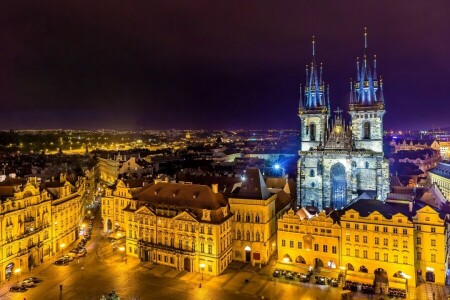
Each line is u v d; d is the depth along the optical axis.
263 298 100.75
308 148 166.12
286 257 123.38
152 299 100.19
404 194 137.12
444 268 107.12
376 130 151.50
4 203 113.19
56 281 112.31
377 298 99.56
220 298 100.69
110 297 85.25
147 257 128.88
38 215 128.75
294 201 166.50
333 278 111.19
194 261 118.62
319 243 118.50
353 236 114.25
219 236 117.00
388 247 110.00
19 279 113.38
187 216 120.56
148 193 136.75
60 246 141.25
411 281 107.06
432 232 108.25
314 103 165.62
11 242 114.75
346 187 151.12
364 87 154.00
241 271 119.38
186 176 166.75
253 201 125.50
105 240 152.25
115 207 158.75
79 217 161.38
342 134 156.62
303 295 102.50
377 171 147.88
